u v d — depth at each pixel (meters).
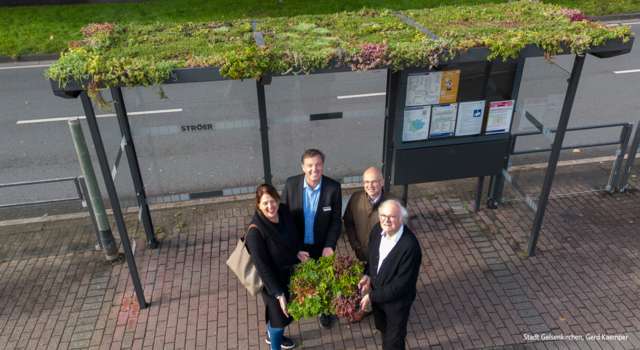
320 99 4.52
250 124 4.59
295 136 4.69
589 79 10.20
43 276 4.90
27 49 12.22
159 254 5.20
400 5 14.75
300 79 4.36
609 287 4.56
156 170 4.82
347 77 4.46
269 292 3.36
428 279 4.74
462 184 6.43
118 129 4.44
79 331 4.22
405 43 3.67
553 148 4.37
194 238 5.46
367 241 3.78
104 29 4.17
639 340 3.96
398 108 4.61
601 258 4.96
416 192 6.25
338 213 3.91
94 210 4.81
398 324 3.37
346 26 4.45
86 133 8.33
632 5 14.51
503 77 4.68
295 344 4.03
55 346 4.07
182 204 6.10
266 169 4.79
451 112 4.77
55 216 5.86
